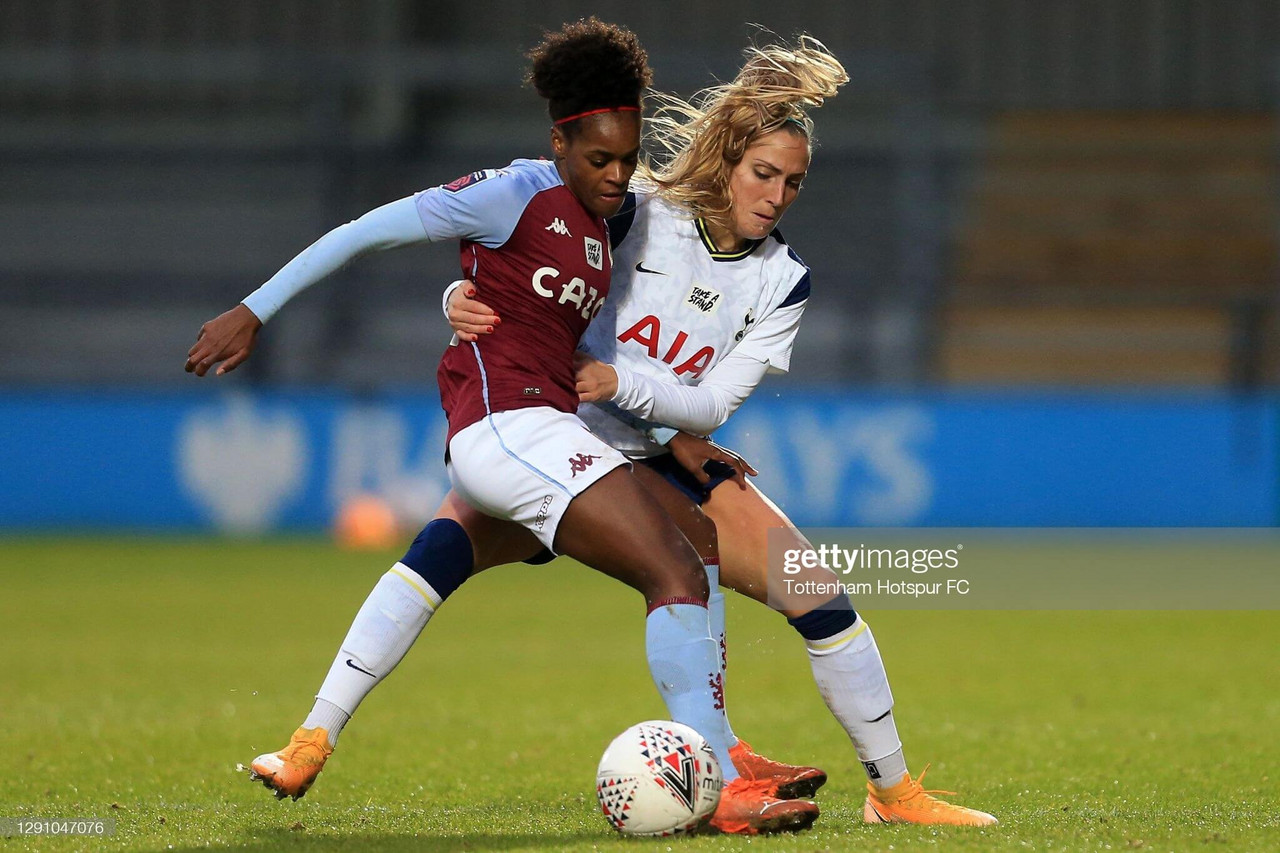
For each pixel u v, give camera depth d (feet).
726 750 44.88
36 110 270.67
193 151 260.83
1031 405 192.24
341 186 250.16
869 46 270.05
